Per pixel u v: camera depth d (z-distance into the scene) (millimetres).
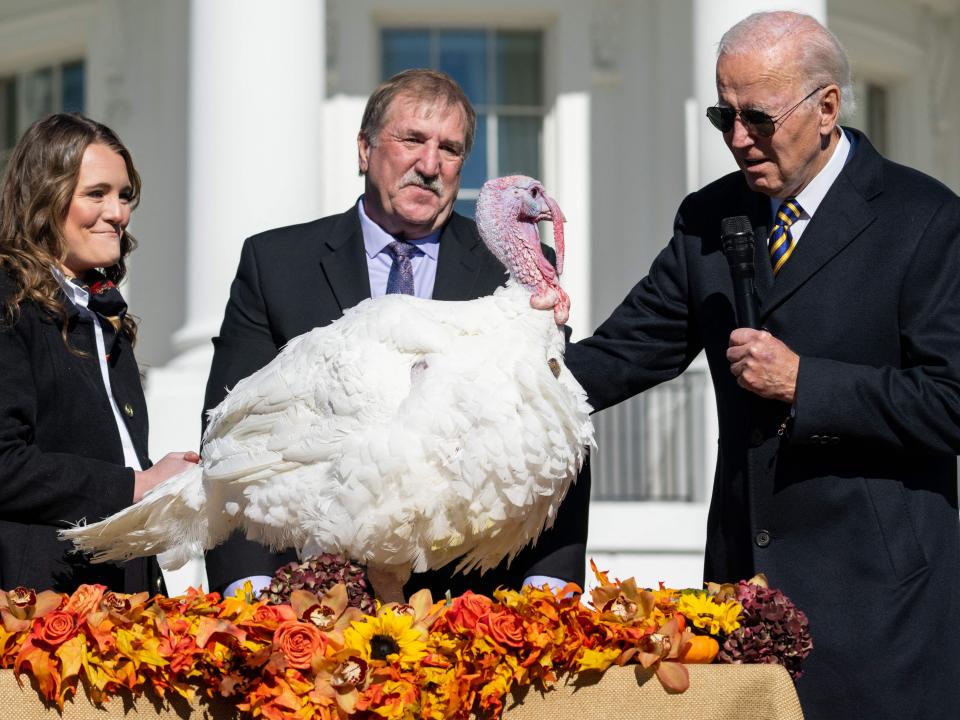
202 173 9141
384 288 4246
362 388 3508
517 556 3994
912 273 3754
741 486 3889
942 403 3627
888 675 3641
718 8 9086
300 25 9203
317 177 9281
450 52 11859
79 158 3904
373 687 3078
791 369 3650
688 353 4230
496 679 3150
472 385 3447
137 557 3941
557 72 11641
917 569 3707
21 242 3877
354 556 3541
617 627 3205
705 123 9117
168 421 9117
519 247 3748
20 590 3188
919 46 12984
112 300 4008
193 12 9273
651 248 11516
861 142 3965
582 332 11406
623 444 10320
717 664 3264
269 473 3631
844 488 3740
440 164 4121
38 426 3816
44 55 12430
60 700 3057
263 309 4254
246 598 3385
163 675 3100
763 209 4004
